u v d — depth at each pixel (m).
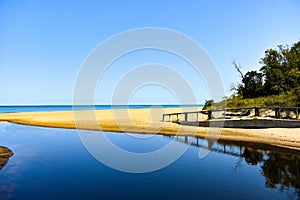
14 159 15.01
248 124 25.84
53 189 9.94
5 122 43.88
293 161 14.26
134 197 9.06
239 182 10.77
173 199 8.96
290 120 23.59
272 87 37.88
